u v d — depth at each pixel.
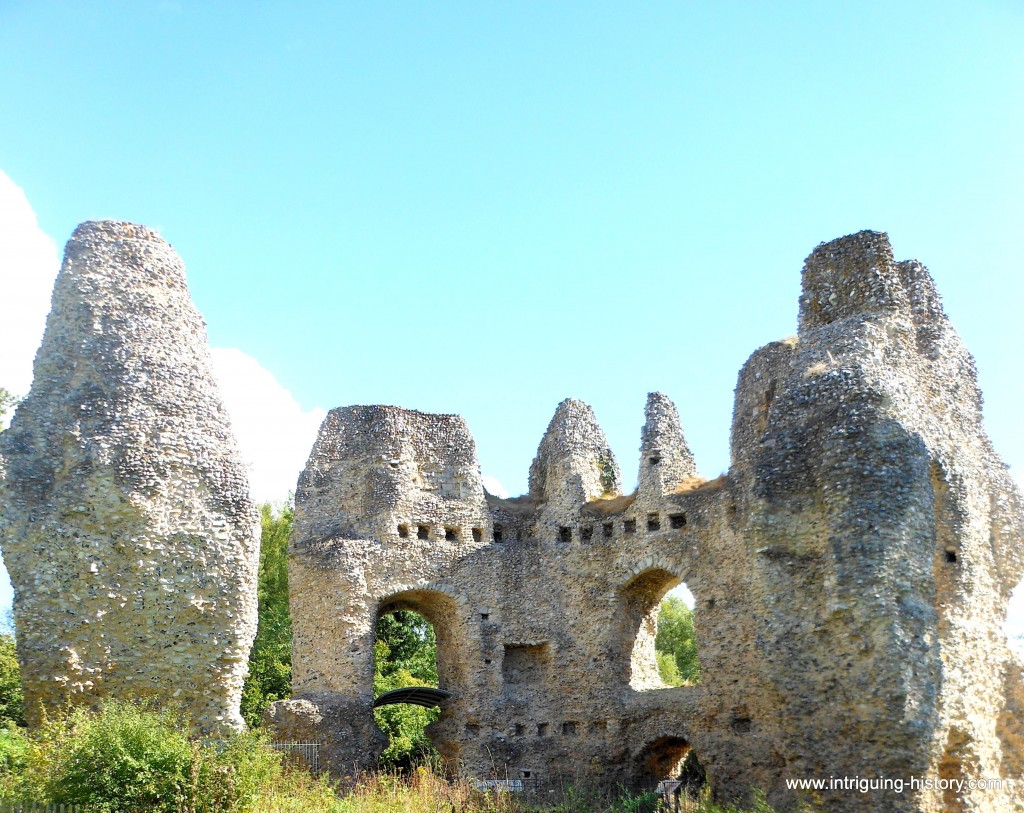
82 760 17.55
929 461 21.94
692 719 28.98
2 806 16.75
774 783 26.33
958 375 26.94
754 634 27.97
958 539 22.34
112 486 21.73
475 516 33.34
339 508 31.98
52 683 20.22
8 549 20.75
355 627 29.92
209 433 23.52
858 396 22.11
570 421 35.25
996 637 23.39
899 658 19.80
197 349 24.66
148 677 21.05
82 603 20.88
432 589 31.75
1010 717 23.11
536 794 29.22
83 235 24.27
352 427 33.03
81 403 22.38
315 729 27.12
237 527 22.97
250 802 18.72
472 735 30.81
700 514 30.69
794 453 22.77
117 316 23.53
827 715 20.66
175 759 18.17
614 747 30.30
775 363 29.27
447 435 34.19
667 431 32.91
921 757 19.28
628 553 31.92
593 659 31.64
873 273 26.28
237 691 22.08
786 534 22.34
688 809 26.84
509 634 32.22
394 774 29.11
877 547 20.59
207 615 21.97
